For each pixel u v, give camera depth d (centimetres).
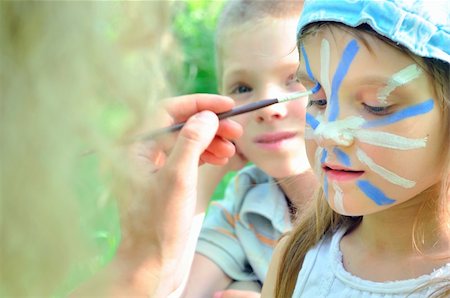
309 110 111
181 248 99
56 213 60
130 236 99
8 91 58
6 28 58
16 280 62
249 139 166
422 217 105
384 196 101
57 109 58
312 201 131
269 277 133
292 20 165
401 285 105
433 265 104
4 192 59
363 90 100
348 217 121
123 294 94
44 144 58
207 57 314
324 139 102
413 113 97
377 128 99
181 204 97
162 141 104
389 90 98
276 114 161
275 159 164
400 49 96
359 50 99
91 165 70
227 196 185
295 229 129
